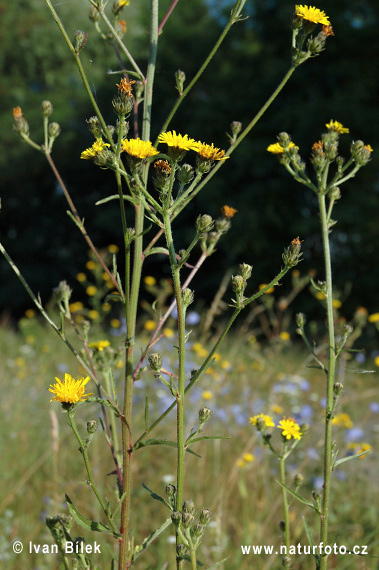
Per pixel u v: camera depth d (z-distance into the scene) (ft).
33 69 59.57
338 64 39.55
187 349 15.40
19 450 12.07
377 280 39.34
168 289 15.87
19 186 55.36
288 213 39.68
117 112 4.11
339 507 10.53
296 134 38.34
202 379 13.78
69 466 11.37
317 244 40.78
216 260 43.83
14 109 5.69
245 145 39.73
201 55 45.16
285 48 42.19
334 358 5.12
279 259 40.19
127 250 4.55
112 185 52.54
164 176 4.10
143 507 10.17
